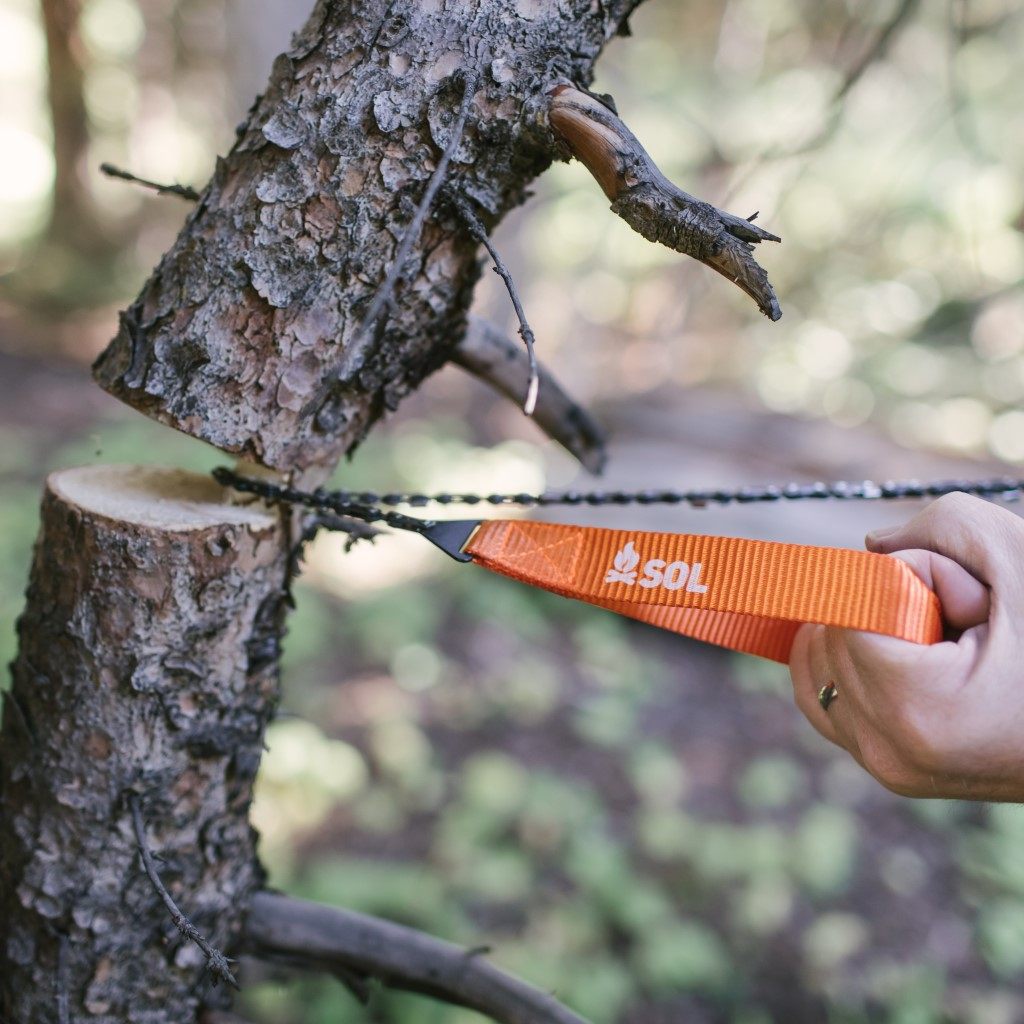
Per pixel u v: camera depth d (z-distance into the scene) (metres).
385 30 0.82
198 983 1.08
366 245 0.84
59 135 8.01
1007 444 6.29
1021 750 0.71
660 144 5.66
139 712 0.95
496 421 6.15
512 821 3.05
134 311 0.88
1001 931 2.82
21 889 1.01
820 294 7.17
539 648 3.97
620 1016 2.49
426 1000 2.37
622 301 6.52
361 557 4.32
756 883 2.91
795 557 0.81
